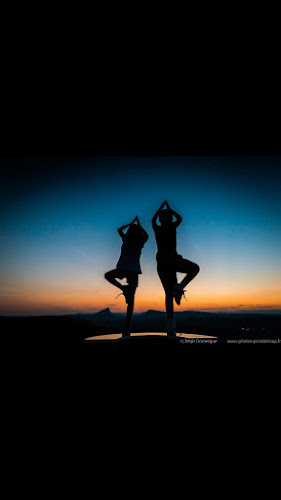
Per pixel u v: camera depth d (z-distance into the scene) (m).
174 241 3.24
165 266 3.18
